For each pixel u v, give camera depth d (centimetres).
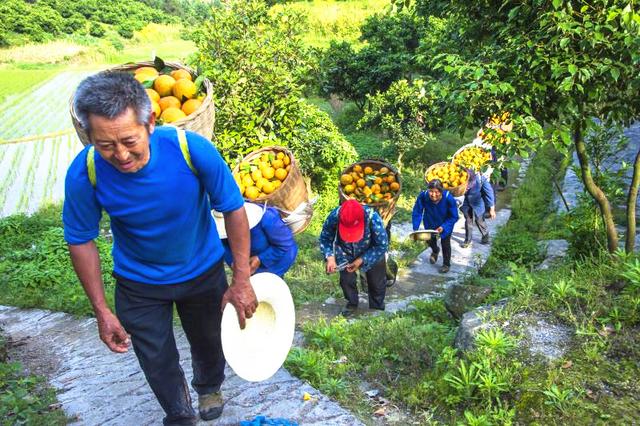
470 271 939
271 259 411
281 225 409
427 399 396
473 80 530
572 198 1163
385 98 1617
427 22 1877
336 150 1362
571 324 417
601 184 752
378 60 1923
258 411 384
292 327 330
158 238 279
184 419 328
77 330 691
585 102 564
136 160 245
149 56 6406
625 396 349
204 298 315
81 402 441
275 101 1142
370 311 736
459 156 1178
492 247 1049
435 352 467
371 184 859
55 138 2555
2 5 6444
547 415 342
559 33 505
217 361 349
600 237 702
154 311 303
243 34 1179
